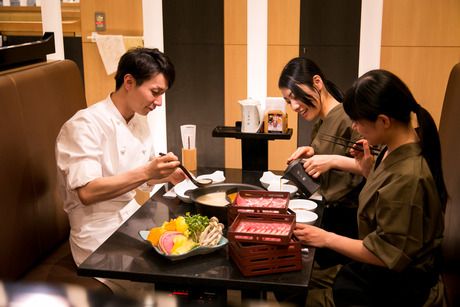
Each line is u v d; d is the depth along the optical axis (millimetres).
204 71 4699
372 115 1900
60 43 4836
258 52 4555
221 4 4520
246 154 3066
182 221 2035
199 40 4637
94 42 4785
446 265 2686
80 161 2322
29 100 2629
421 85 4316
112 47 4734
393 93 1876
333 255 2596
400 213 1860
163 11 4633
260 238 1802
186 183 2656
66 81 3012
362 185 2637
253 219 2002
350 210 2715
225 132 3021
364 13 4293
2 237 2357
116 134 2471
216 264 1900
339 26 4363
